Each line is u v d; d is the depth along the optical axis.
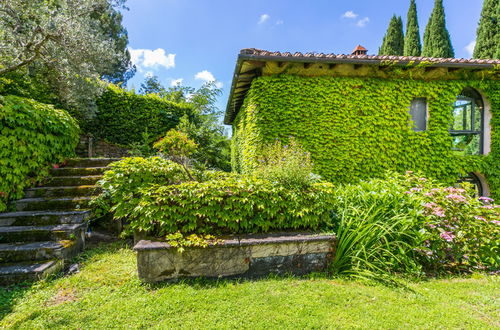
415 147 5.77
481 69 5.66
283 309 2.07
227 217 2.90
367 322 1.91
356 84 5.58
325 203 3.16
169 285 2.50
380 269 2.82
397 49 16.25
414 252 3.12
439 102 5.85
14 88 5.58
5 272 2.50
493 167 6.00
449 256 3.30
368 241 2.98
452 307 2.16
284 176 3.38
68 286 2.45
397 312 2.05
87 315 1.97
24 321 1.90
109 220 4.26
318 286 2.51
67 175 4.62
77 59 5.70
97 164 5.07
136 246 2.54
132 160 3.60
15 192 3.82
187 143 5.71
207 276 2.65
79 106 6.95
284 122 5.39
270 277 2.72
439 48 13.66
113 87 8.85
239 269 2.72
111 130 8.48
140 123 8.96
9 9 4.84
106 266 2.89
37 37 5.28
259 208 3.06
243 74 5.71
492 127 6.09
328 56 5.05
